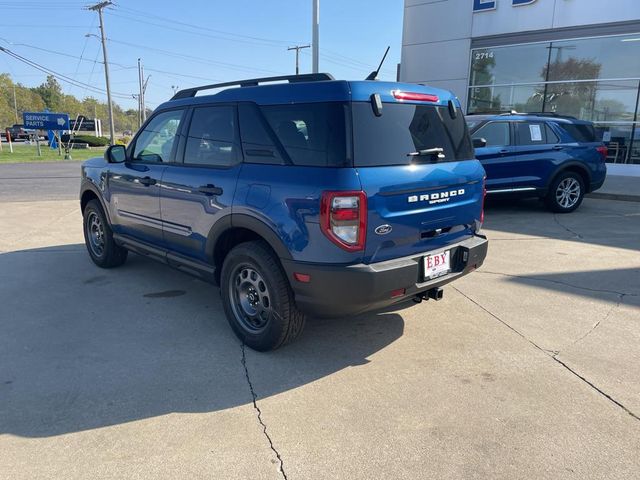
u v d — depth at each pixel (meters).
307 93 3.34
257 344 3.73
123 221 5.25
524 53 16.33
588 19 14.85
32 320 4.38
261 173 3.50
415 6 17.98
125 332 4.14
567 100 15.95
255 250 3.55
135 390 3.24
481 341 3.96
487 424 2.86
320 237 3.13
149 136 4.84
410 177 3.33
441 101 3.84
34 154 33.34
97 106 133.00
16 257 6.49
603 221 8.79
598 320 4.37
